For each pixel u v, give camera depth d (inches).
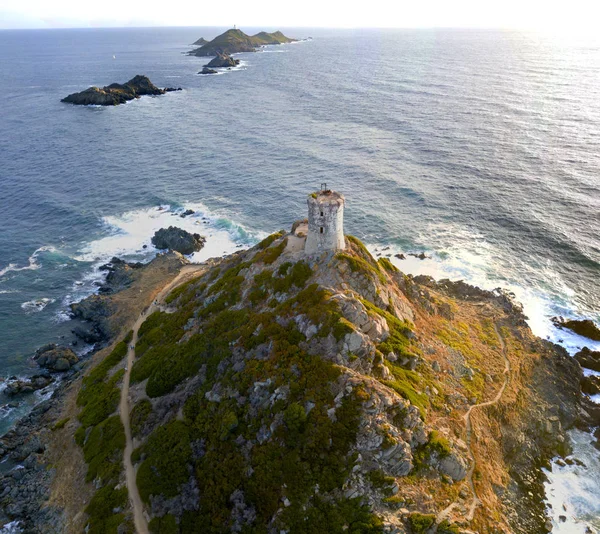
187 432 2069.4
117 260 4052.7
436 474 1830.7
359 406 1830.7
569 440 2343.8
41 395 2819.9
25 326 3353.8
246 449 1902.1
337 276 2373.3
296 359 2038.6
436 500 1739.7
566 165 5201.8
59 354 3036.4
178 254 4005.9
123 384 2610.7
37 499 2148.1
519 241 3932.1
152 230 4493.1
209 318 2704.2
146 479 1973.4
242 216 4635.8
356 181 5211.6
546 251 3777.1
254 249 3122.5
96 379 2743.6
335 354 2022.6
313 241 2504.9
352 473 1726.1
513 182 4911.4
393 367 2165.4
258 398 2005.4
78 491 2111.2
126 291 3612.2
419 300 2888.8
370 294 2393.0
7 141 7190.0
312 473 1740.9
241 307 2573.8
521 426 2300.7
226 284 2842.0
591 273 3499.0
